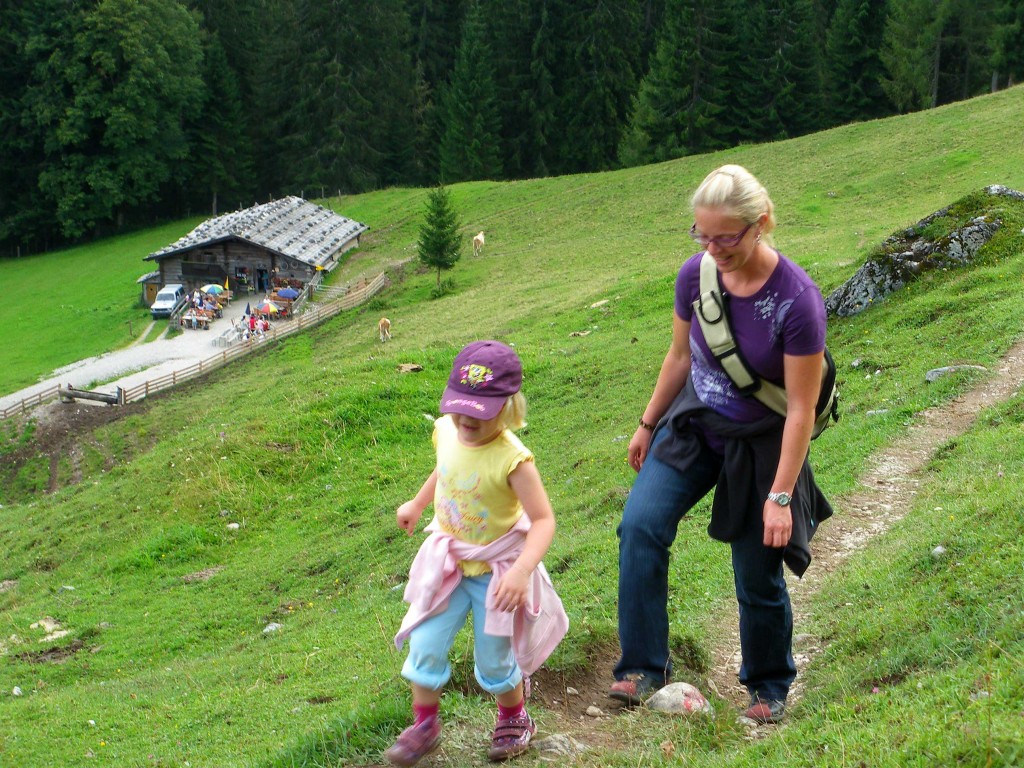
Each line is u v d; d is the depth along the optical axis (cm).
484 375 399
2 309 6269
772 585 455
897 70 7244
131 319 5509
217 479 2111
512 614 413
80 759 816
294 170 8506
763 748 409
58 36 8088
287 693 834
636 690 473
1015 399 1145
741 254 404
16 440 3459
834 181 4844
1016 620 461
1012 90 5719
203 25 8881
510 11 8462
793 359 411
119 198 8044
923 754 338
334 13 8394
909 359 1533
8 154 8350
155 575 1831
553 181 6681
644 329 2730
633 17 8500
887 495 955
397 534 1653
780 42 7688
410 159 8831
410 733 426
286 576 1642
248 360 4197
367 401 2361
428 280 5022
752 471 438
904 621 547
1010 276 1761
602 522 1267
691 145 7494
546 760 431
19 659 1491
